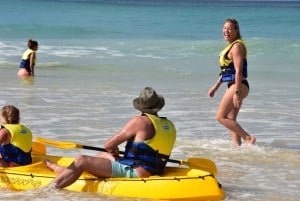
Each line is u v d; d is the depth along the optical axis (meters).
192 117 16.52
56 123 15.09
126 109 17.34
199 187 8.93
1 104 17.58
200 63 31.28
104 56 33.22
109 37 46.00
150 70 27.86
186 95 20.45
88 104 18.03
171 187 8.87
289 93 21.39
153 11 80.94
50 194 9.05
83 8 83.06
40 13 69.94
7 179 9.48
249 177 10.73
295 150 12.98
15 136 9.79
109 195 9.01
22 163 9.86
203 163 9.73
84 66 28.64
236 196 9.51
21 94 19.66
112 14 72.25
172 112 17.16
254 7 109.62
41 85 21.97
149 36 47.72
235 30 12.59
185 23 61.53
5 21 56.97
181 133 14.47
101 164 9.13
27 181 9.38
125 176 9.13
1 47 36.16
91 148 9.58
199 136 14.18
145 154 9.12
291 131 15.06
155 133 9.10
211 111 17.47
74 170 9.14
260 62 32.59
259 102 19.31
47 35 46.53
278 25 60.97
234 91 12.54
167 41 41.72
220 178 10.60
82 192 9.14
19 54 32.91
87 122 15.32
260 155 12.41
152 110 9.22
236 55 12.38
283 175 10.93
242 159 12.06
